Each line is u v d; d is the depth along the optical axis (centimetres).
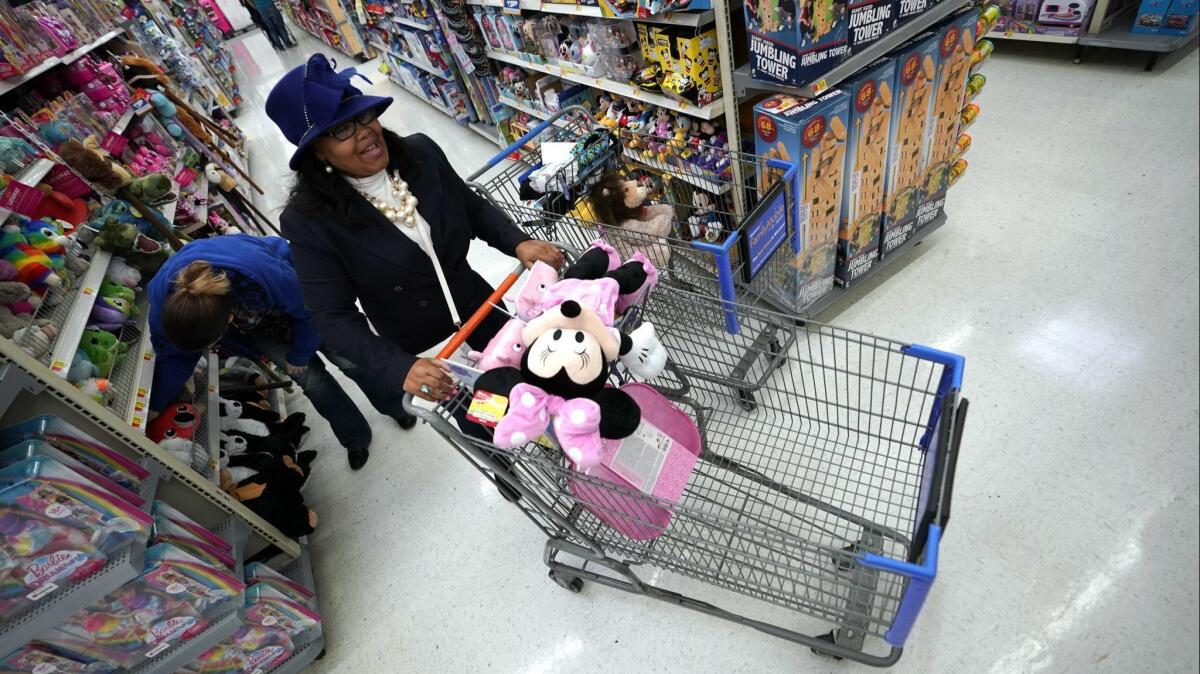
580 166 222
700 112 238
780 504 185
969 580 166
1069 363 207
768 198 182
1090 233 250
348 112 126
